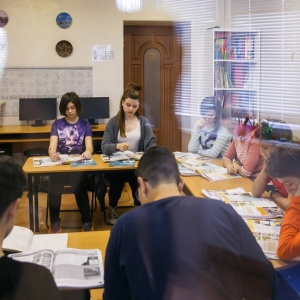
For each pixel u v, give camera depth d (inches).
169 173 45.4
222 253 36.3
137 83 123.0
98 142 146.8
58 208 119.8
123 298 40.8
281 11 118.1
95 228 121.8
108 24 160.9
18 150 160.1
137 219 39.3
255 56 109.2
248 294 35.8
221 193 84.0
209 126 101.7
